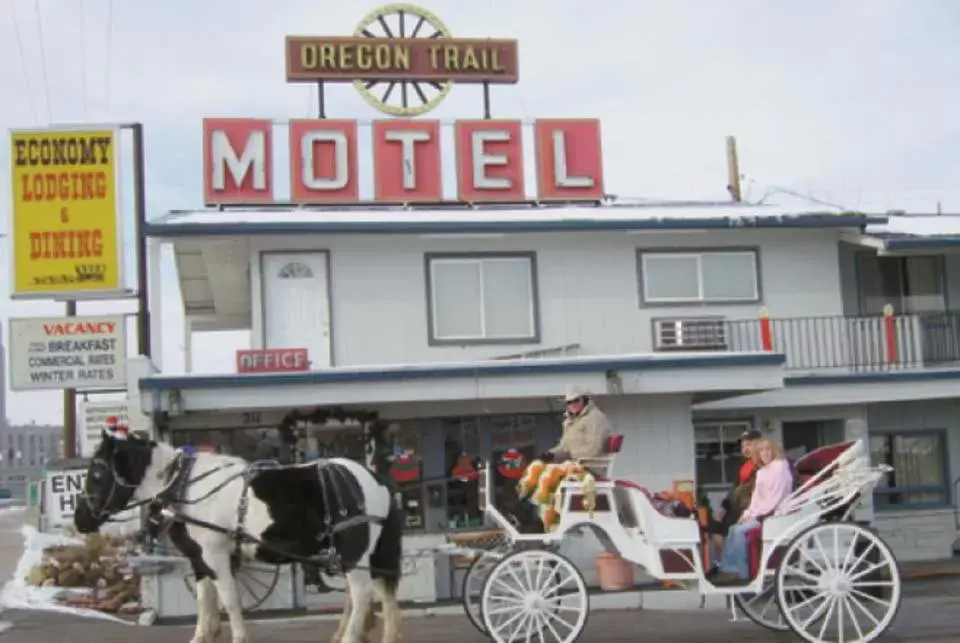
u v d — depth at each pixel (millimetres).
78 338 22156
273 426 19578
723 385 19156
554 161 25781
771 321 23922
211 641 12727
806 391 23156
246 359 19750
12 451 130250
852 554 13016
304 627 16578
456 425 20031
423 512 19719
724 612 16703
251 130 24562
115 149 22031
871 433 24750
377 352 22469
